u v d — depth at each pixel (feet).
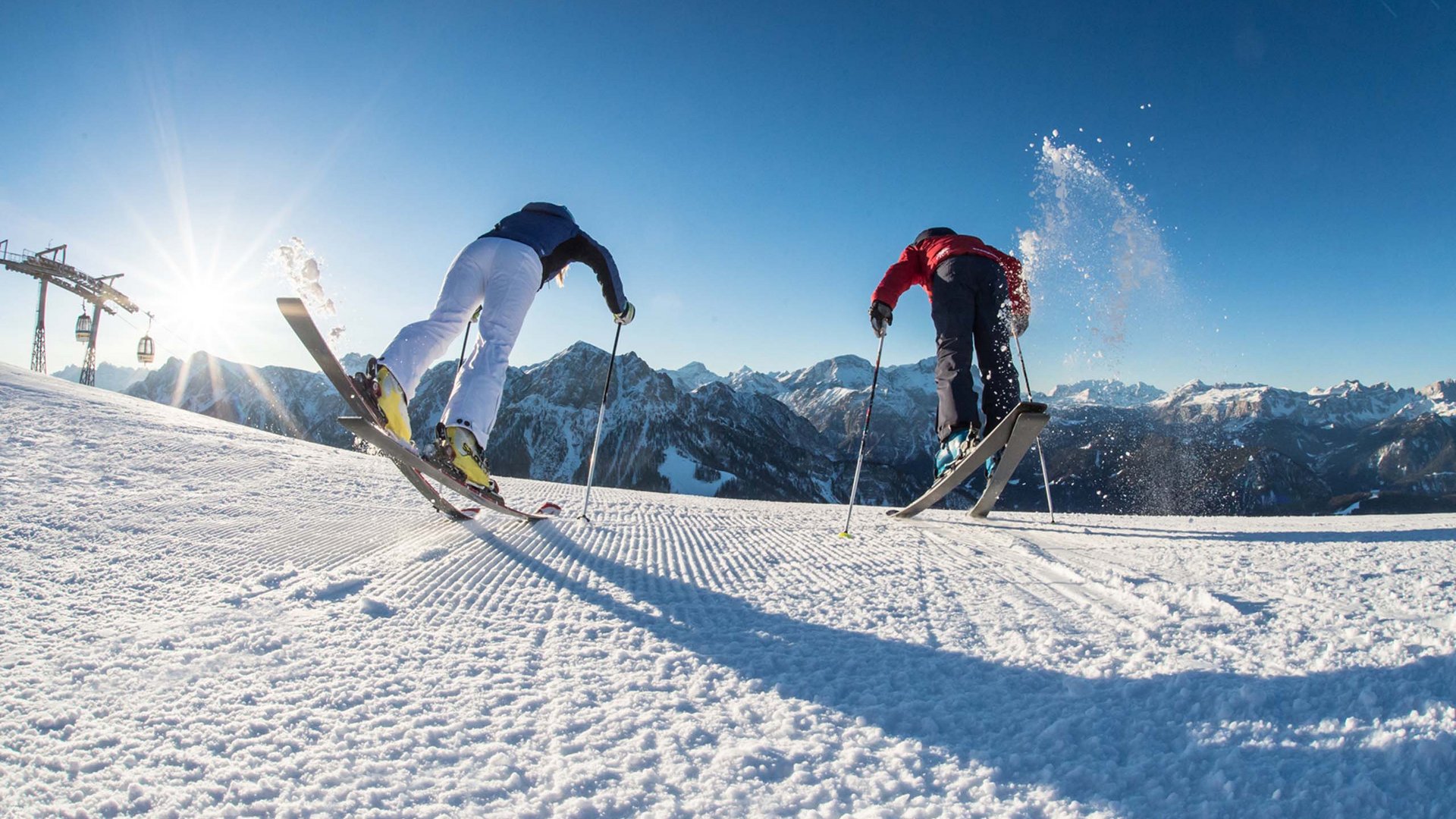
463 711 4.32
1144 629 5.94
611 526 12.46
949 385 14.10
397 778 3.54
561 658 5.33
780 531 12.52
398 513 11.97
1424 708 3.86
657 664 5.26
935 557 9.61
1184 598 6.91
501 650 5.47
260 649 5.29
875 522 14.19
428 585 7.30
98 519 9.30
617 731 4.10
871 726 4.22
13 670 4.72
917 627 6.24
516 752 3.83
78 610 6.07
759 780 3.61
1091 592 7.49
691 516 14.17
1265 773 3.51
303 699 4.43
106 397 21.29
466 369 11.23
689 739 4.03
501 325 11.45
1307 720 4.00
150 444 15.06
